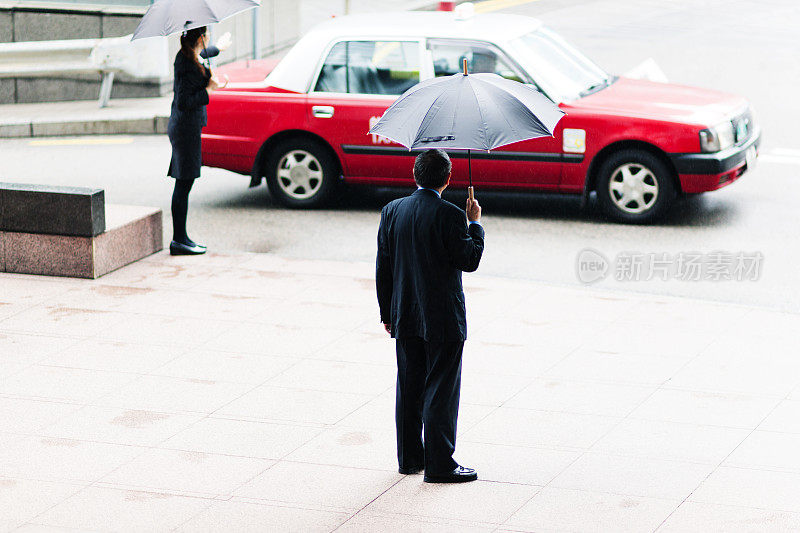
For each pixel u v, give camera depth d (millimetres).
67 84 26734
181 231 15891
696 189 16594
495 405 10586
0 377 11328
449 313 8672
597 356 11852
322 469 9250
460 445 9703
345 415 10391
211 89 15453
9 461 9398
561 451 9547
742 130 17203
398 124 8547
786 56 30047
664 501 8547
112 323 13023
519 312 13336
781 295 14016
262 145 18094
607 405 10539
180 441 9820
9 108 25938
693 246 15953
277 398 10797
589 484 8883
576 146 16797
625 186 17000
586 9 38031
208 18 14578
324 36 17906
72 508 8516
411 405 9039
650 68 22406
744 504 8477
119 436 9922
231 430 10055
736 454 9422
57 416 10367
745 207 17938
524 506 8492
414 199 8719
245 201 19125
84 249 14688
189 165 15484
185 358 11898
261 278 14820
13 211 14781
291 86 17922
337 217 18016
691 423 10094
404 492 8789
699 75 27797
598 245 16109
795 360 11648
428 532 8078
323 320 13117
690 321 12945
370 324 12977
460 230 8570
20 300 13867
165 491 8836
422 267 8625
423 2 38469
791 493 8656
